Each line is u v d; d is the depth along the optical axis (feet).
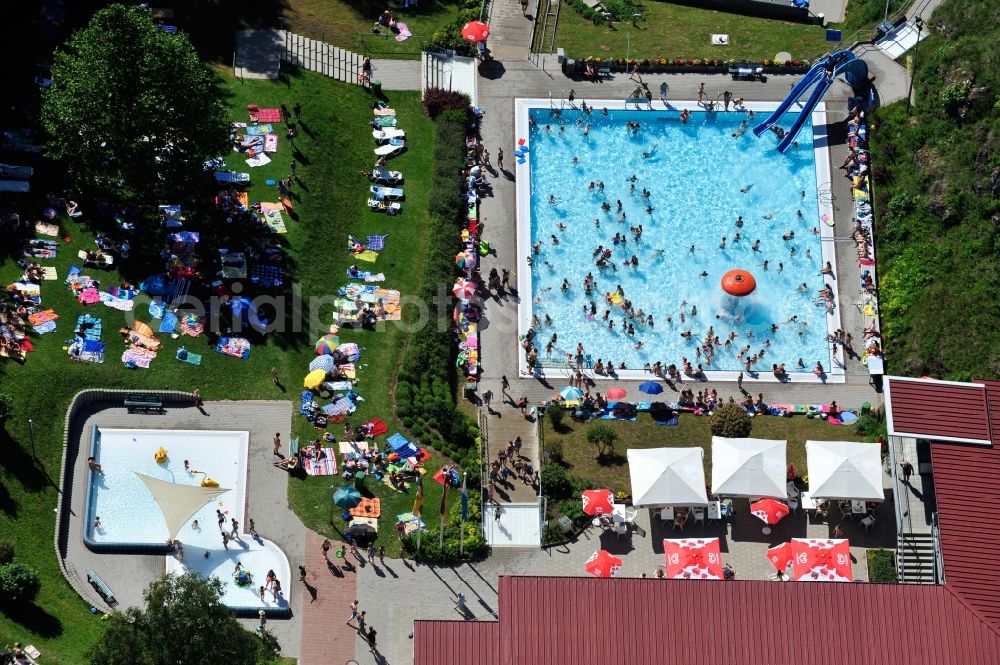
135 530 287.48
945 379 324.19
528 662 258.37
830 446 304.30
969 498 288.10
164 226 324.19
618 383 325.62
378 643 280.31
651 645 259.80
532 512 299.99
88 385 300.40
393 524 294.46
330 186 341.62
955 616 265.75
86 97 301.02
